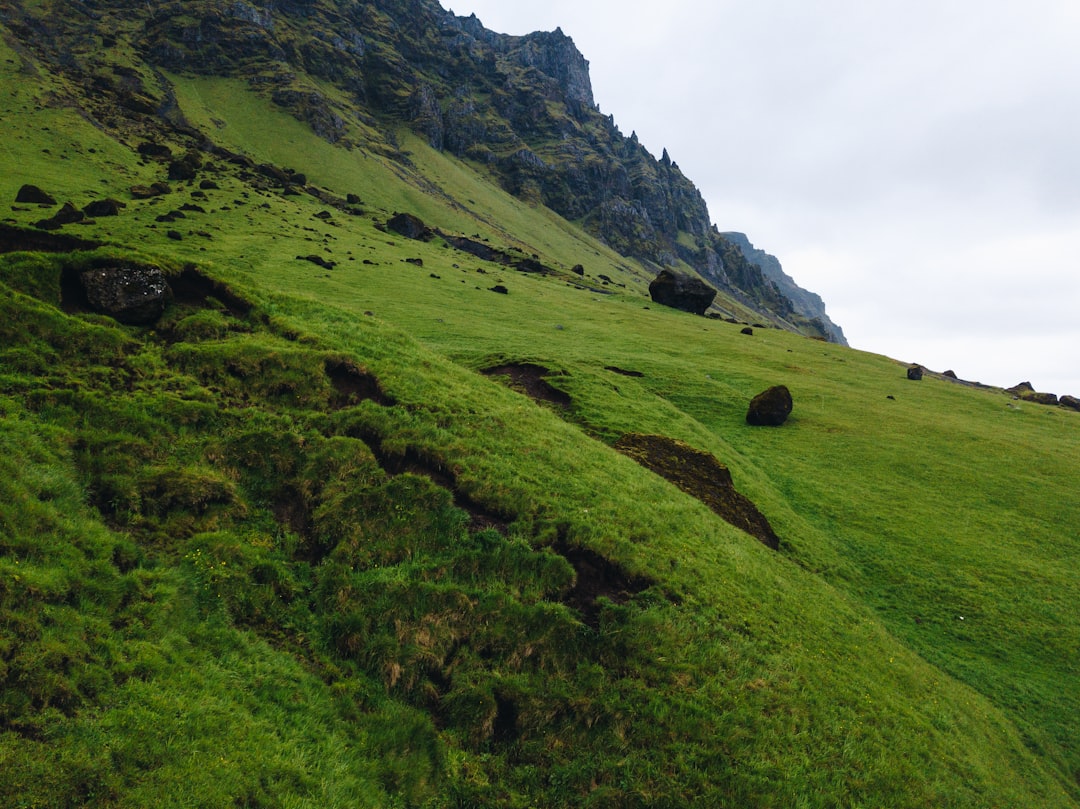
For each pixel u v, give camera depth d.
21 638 10.77
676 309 146.25
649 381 68.19
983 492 49.22
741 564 23.83
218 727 11.48
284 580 16.22
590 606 18.05
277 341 25.27
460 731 14.34
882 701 18.97
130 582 13.53
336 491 19.16
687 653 17.09
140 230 88.12
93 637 11.79
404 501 19.34
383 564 17.48
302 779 11.47
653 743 14.45
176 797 9.88
